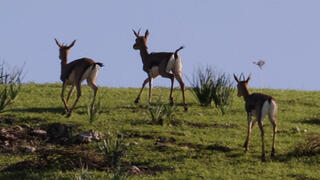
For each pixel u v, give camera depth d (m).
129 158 45.50
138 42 68.50
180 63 66.31
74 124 54.59
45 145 49.75
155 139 50.81
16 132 52.00
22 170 42.34
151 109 59.34
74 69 58.72
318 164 45.31
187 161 44.91
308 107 73.00
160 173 42.00
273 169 43.44
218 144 49.69
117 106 66.50
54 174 41.00
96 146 48.41
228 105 69.06
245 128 57.72
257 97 46.47
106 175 40.44
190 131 54.78
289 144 51.19
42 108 63.56
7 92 69.38
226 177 40.84
